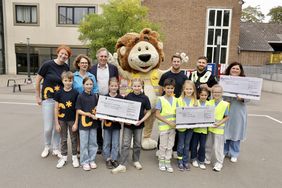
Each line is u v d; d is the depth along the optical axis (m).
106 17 16.19
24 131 6.97
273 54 26.23
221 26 23.70
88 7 26.48
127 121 4.62
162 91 5.59
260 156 5.68
